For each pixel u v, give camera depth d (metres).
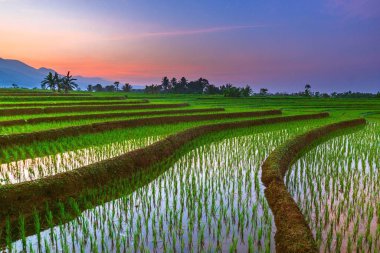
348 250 7.23
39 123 25.52
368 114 48.31
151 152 15.82
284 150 16.23
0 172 13.20
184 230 8.55
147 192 11.45
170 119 30.95
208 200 10.62
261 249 7.59
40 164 14.43
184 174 13.73
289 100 84.75
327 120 36.59
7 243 7.55
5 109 30.69
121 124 25.88
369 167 14.85
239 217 8.74
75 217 9.50
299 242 7.24
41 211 9.66
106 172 12.54
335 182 12.45
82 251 7.22
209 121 33.09
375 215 9.28
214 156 17.14
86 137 20.92
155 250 7.58
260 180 12.76
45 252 7.57
